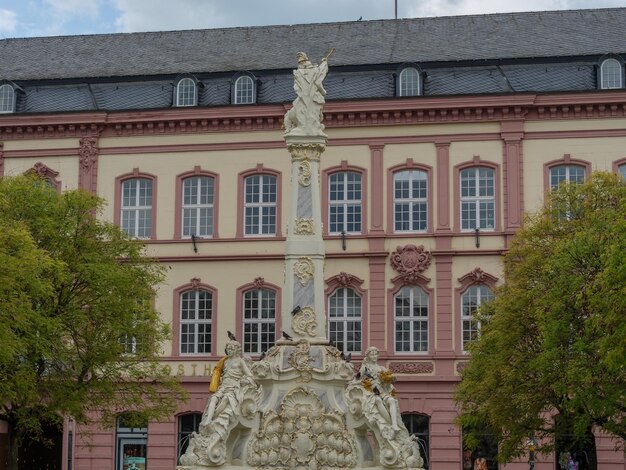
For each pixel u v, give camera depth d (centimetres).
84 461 5206
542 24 5812
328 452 2605
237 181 5428
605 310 3250
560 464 4941
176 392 4594
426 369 5150
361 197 5344
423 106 5278
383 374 2661
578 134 5225
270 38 5994
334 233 5334
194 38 6075
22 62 6028
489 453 5034
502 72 5412
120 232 4306
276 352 2703
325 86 5488
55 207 4088
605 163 5203
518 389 3841
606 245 3419
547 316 3622
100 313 4078
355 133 5366
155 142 5509
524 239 4088
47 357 3831
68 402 3966
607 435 4859
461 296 5200
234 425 2580
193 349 5344
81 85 5734
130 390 4256
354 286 5272
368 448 2627
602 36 5656
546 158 5234
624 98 5162
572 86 5334
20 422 3888
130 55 5994
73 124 5522
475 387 4031
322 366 2677
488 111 5259
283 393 2656
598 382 3494
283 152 5419
